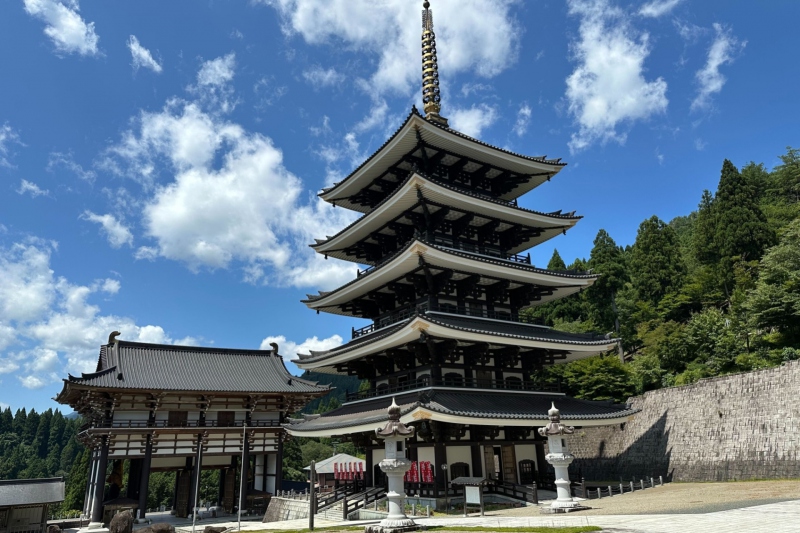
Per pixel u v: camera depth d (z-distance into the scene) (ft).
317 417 151.23
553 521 72.74
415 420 103.71
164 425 179.11
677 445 139.33
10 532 108.78
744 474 118.52
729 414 127.34
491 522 76.54
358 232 146.00
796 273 152.15
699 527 56.80
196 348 212.02
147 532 106.11
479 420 104.99
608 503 96.17
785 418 113.60
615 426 163.22
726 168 243.81
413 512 101.50
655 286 254.47
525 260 145.69
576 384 199.82
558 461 89.66
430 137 130.11
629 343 256.32
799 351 144.15
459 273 126.82
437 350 117.08
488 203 129.90
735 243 226.17
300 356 151.43
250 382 199.72
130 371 183.21
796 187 273.75
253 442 193.88
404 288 133.59
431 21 167.84
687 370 185.47
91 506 174.40
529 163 144.56
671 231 274.57
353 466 211.82
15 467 475.72
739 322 176.96
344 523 105.40
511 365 130.93
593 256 293.23
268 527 119.24
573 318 289.12
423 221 133.80
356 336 146.20
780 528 53.26
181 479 187.93
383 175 145.59
